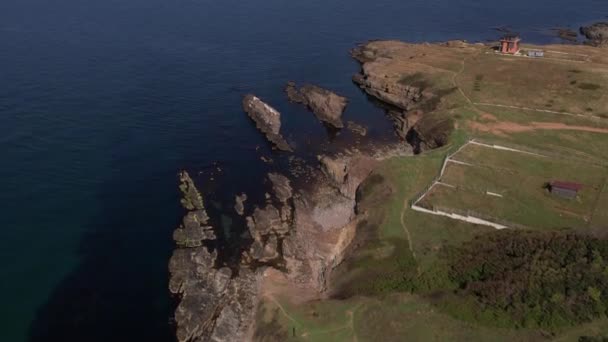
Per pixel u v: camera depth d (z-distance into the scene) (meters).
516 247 68.50
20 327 68.06
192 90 134.25
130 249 81.19
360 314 62.88
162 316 69.62
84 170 99.44
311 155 106.25
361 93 138.62
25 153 102.56
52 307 71.06
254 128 116.88
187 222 84.75
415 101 125.44
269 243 80.06
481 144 97.56
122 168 100.62
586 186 83.56
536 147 95.88
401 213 78.81
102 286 74.38
